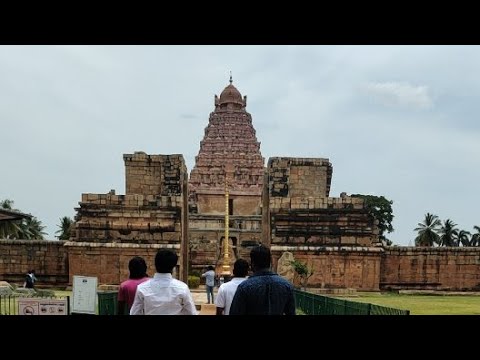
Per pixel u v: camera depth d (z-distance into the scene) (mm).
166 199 43000
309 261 41906
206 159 84625
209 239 69812
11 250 43219
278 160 49125
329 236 42906
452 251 43688
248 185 83188
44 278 43094
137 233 42344
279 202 43688
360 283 41781
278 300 7980
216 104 90812
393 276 43500
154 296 8219
